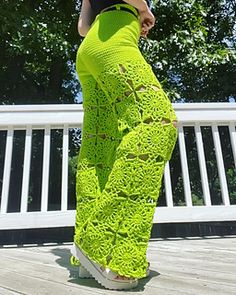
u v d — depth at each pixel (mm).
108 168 1367
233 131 3043
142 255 1183
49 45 4465
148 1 1536
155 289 1166
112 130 1374
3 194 2631
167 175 2816
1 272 1467
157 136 1216
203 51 4938
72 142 5289
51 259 1825
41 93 5906
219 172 2912
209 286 1200
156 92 1249
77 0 5371
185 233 4664
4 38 4840
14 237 4512
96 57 1283
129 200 1189
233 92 5762
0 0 4367
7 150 2732
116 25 1288
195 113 2963
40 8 5121
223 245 2287
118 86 1251
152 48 4773
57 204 5203
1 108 2760
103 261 1176
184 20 5148
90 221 1222
